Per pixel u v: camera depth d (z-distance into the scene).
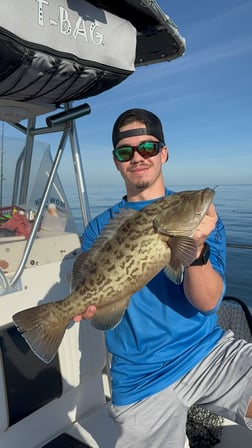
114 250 0.78
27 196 1.32
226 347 0.97
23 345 0.99
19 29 0.70
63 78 0.87
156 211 0.77
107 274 0.78
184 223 0.75
